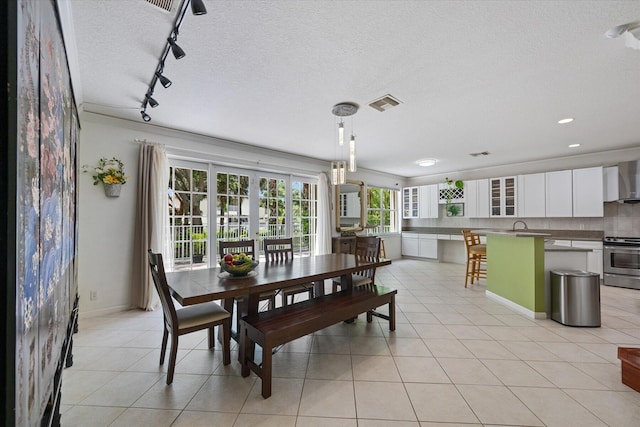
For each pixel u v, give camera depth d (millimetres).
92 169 3174
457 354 2361
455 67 2217
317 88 2572
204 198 4199
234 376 2039
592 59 2096
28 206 758
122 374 2051
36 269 852
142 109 2990
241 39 1865
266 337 1801
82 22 1694
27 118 746
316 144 4531
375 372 2084
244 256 2354
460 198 6789
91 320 3078
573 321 2961
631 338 2664
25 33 726
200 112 3158
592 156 5145
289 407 1697
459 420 1581
